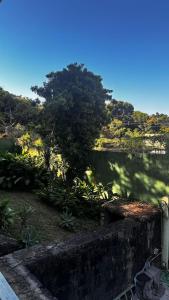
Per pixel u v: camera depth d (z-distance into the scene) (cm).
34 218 555
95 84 736
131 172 621
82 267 365
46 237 478
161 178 550
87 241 378
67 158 743
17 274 281
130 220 482
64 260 339
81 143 730
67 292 346
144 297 441
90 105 703
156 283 460
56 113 706
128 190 630
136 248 470
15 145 1195
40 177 784
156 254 520
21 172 755
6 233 436
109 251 410
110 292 418
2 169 749
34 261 308
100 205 619
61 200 636
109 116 757
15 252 331
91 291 382
